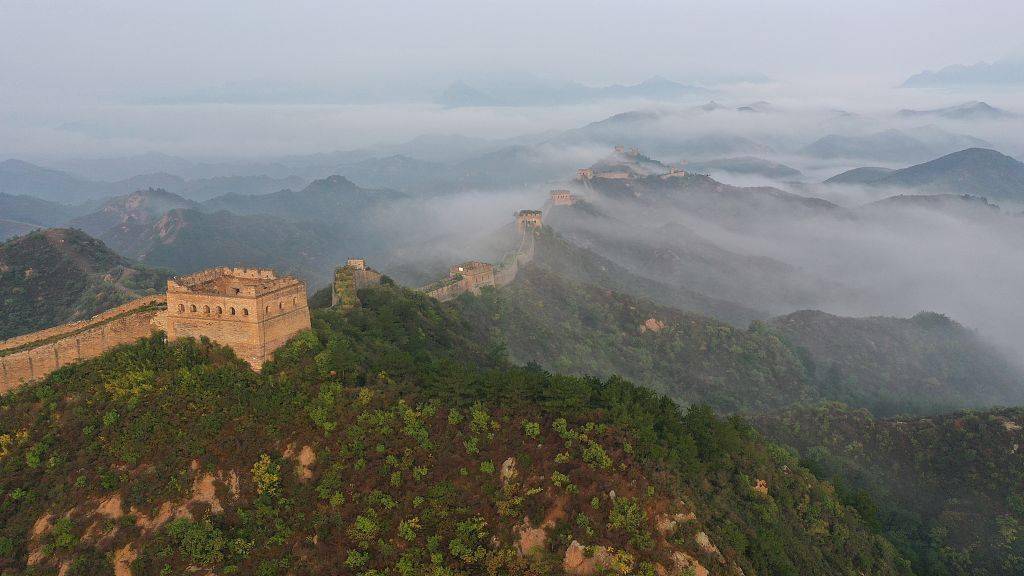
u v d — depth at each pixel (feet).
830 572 231.91
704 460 240.73
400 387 238.07
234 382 226.17
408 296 411.95
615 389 251.60
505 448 214.28
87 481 202.59
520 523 194.70
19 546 192.85
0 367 225.15
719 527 207.21
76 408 218.38
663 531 192.13
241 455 209.36
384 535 195.00
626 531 188.75
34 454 208.33
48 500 200.54
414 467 210.38
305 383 230.27
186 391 221.66
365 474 207.62
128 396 221.25
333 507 200.75
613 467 205.77
